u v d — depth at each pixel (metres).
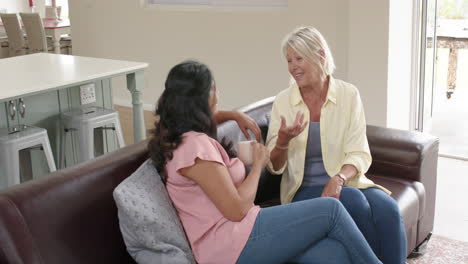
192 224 1.99
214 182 1.92
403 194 2.66
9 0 10.28
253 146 2.18
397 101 4.52
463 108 5.23
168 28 5.79
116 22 6.19
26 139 3.21
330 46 4.75
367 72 4.39
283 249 2.00
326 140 2.53
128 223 1.90
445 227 3.38
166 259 1.88
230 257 1.97
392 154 2.86
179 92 1.97
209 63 5.61
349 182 2.50
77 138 3.82
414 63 4.60
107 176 2.03
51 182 1.87
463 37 4.84
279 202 2.70
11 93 3.02
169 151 1.96
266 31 5.13
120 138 3.78
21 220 1.74
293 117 2.56
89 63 3.85
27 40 7.60
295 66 2.43
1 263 1.71
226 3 5.43
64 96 3.70
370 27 4.28
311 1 4.77
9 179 3.19
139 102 3.92
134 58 6.18
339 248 2.04
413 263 2.95
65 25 7.96
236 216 1.96
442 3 4.79
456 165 4.33
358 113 2.54
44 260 1.76
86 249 1.90
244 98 5.47
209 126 2.02
